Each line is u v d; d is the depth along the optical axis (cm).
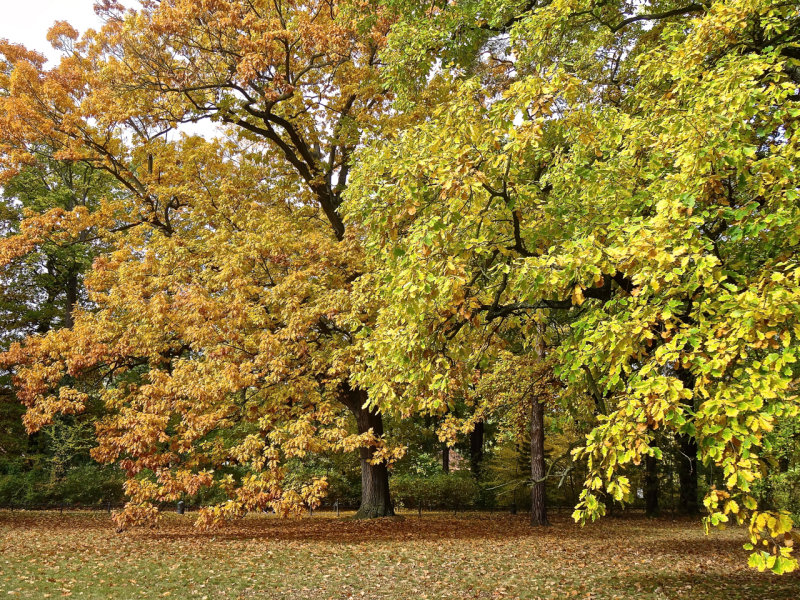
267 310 1372
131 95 1552
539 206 652
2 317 2666
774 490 1320
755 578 1002
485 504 2570
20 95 1588
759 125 614
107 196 2697
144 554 1145
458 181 523
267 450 1201
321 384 1443
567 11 867
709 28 609
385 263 737
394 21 1400
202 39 1445
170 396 1276
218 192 1694
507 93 563
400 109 1218
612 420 436
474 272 666
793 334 422
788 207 485
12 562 1026
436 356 639
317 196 1762
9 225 2675
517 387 1390
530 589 923
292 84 1544
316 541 1374
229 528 1652
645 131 638
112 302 1395
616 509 2427
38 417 1358
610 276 617
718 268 474
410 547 1305
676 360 426
